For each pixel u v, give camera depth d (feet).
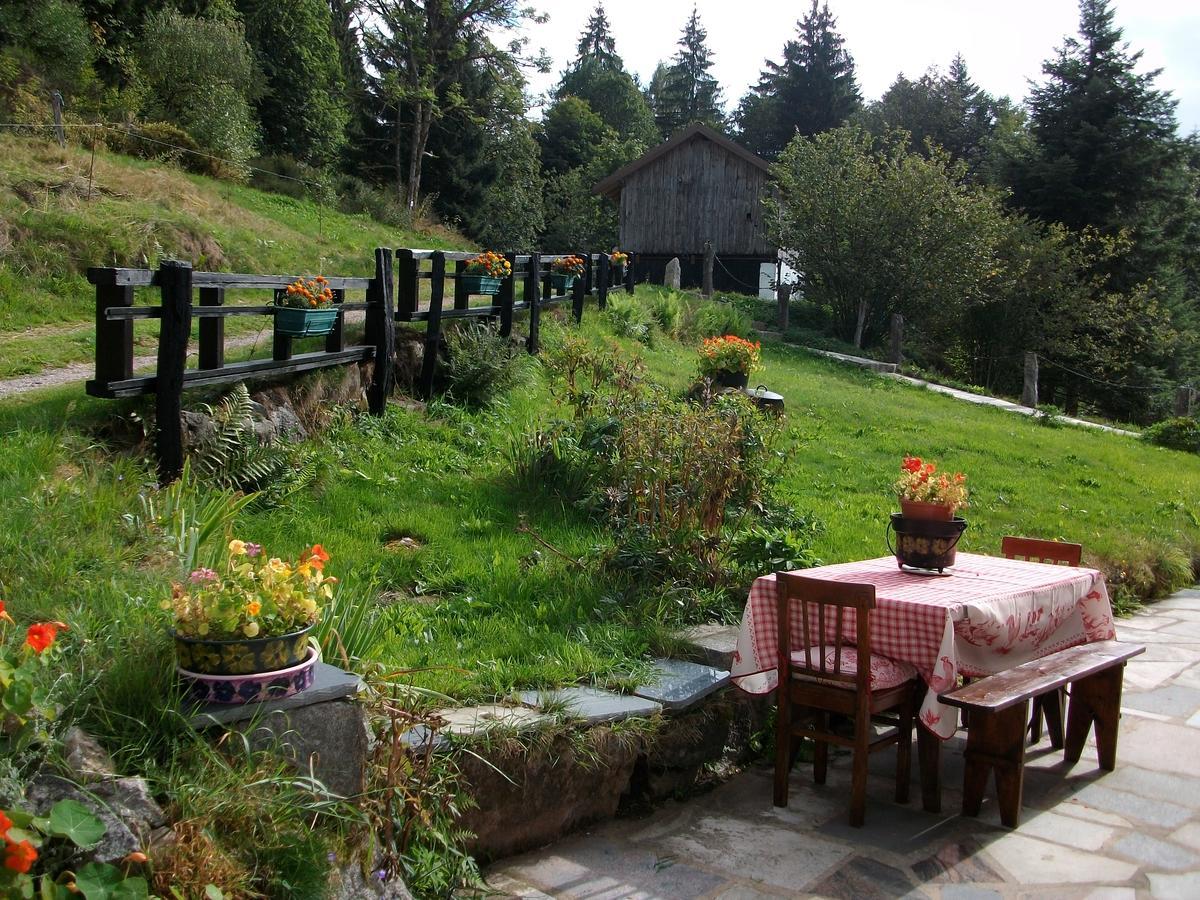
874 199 76.84
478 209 138.00
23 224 40.55
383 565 20.07
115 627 11.68
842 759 17.37
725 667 17.53
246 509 21.44
